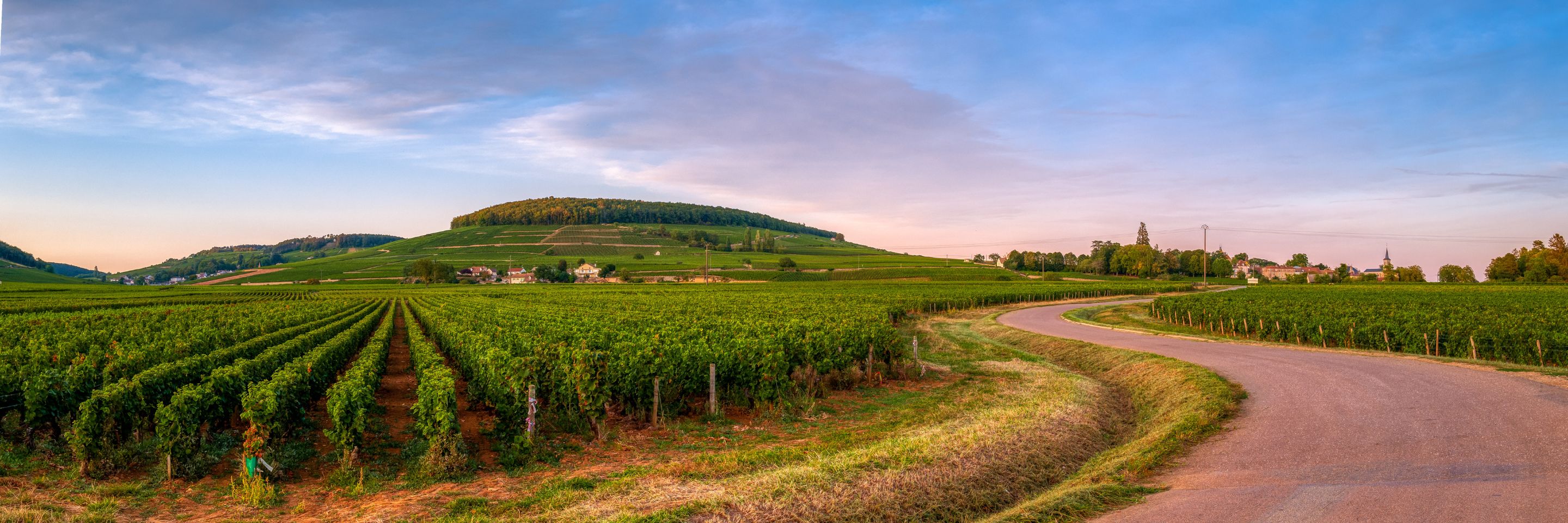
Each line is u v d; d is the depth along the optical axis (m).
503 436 13.20
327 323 38.09
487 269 190.38
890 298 66.69
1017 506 9.77
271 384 12.68
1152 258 172.75
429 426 11.73
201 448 12.16
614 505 9.37
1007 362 26.00
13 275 182.62
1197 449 11.98
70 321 34.16
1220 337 37.00
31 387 12.66
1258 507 8.72
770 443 14.34
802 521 8.87
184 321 35.41
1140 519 8.68
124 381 12.73
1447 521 7.78
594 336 23.77
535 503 9.82
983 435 12.62
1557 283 113.25
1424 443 11.24
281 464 11.76
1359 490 9.12
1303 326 33.34
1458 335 27.27
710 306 53.66
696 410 17.86
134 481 11.18
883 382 22.44
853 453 11.66
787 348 20.78
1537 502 8.22
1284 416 13.94
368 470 11.89
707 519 8.80
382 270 194.50
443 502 10.20
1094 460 12.38
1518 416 12.70
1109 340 32.03
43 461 11.95
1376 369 19.64
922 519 9.42
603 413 14.88
